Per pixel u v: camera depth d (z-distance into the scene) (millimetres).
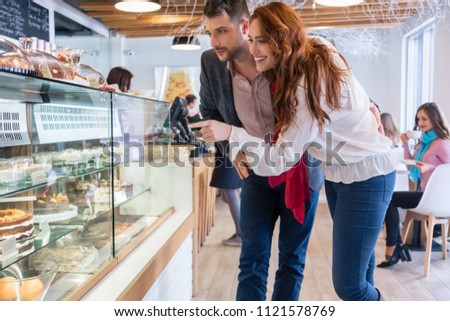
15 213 1503
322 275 3416
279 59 1449
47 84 1427
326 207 6059
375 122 1735
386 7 5391
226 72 1955
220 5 1725
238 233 4324
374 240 1795
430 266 3693
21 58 1444
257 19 1479
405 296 3051
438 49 5258
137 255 1946
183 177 2877
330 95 1457
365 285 1859
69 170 1729
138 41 8539
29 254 1504
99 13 5984
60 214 1682
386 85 8172
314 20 5965
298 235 2129
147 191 2482
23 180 1517
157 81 8570
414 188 4672
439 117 3990
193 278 2996
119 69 4246
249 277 2133
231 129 1558
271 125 1947
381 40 8109
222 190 4320
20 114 1506
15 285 1317
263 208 2131
